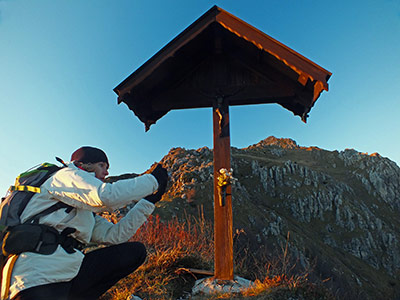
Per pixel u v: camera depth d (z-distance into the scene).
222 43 3.72
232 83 3.87
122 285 2.98
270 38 3.08
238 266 3.83
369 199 125.94
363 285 74.50
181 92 3.97
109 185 1.59
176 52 3.25
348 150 158.25
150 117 4.17
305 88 3.60
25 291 1.38
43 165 1.79
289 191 109.44
